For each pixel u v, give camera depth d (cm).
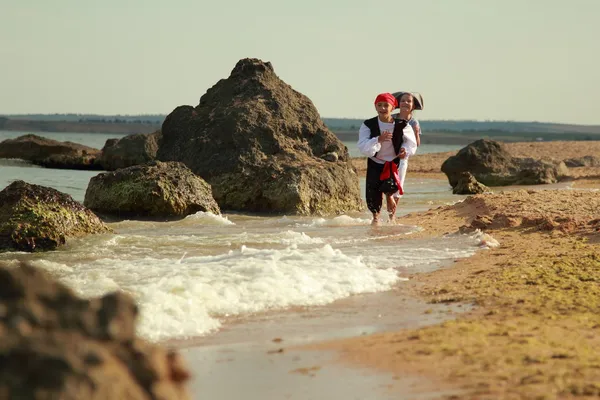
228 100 2923
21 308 350
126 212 2248
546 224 1675
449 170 4272
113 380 330
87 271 1159
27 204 1577
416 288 1113
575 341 753
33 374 318
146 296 955
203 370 711
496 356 696
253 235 1708
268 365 722
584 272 1159
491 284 1101
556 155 7150
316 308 988
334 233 1788
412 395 604
